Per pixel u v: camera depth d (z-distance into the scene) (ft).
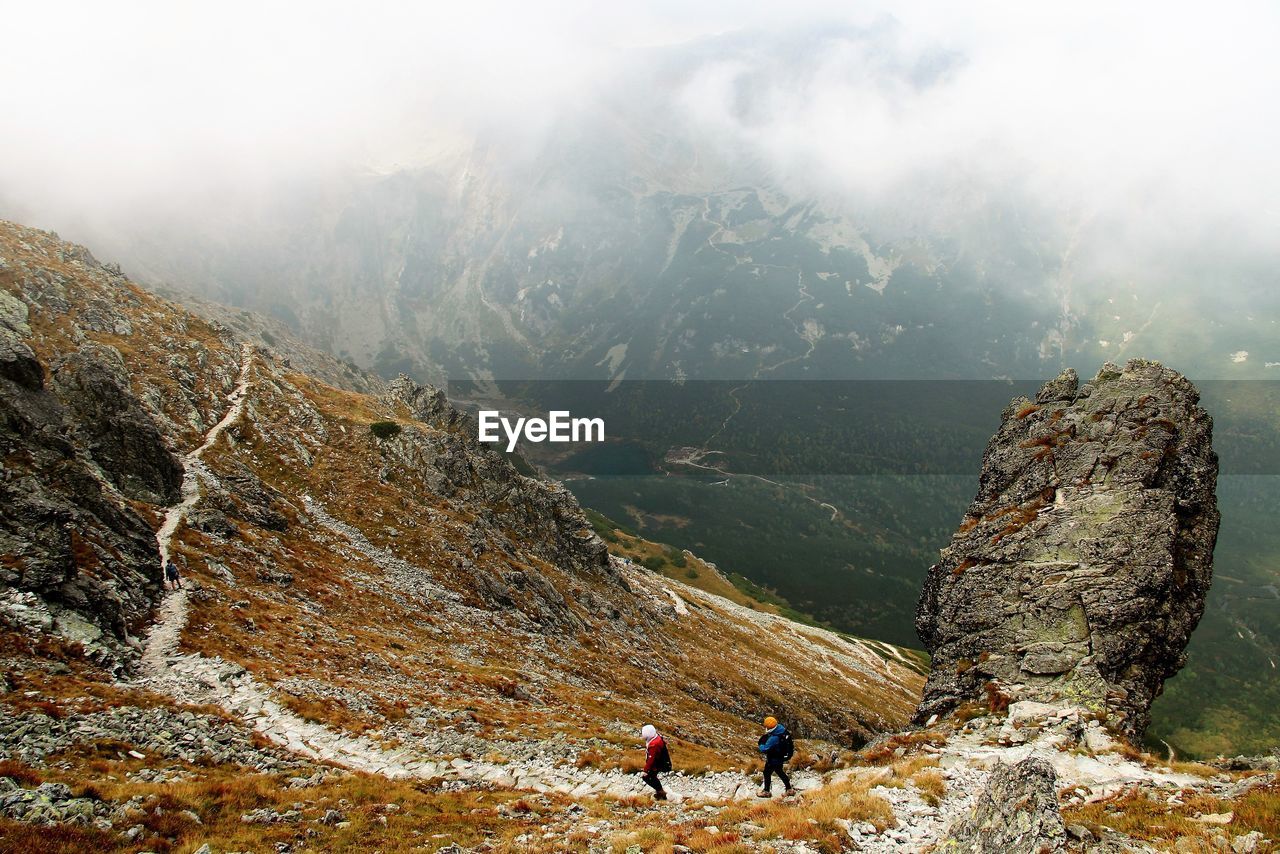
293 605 210.38
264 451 341.41
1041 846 61.21
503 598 316.19
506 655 259.80
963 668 191.83
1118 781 109.19
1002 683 176.96
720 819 87.86
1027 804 64.85
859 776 119.14
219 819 76.84
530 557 395.34
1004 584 203.21
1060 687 170.40
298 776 101.14
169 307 458.50
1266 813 65.36
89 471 181.16
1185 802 82.17
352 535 306.76
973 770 115.96
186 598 170.09
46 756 84.43
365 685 162.81
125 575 161.07
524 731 155.74
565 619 346.74
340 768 110.83
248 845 71.10
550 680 247.29
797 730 400.06
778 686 447.01
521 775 124.36
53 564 134.92
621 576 509.35
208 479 277.85
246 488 288.30
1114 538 195.52
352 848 75.31
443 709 159.94
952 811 93.40
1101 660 174.70
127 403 256.32
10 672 104.73
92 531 164.14
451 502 377.91
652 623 458.50
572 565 450.71
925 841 81.30
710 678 398.62
